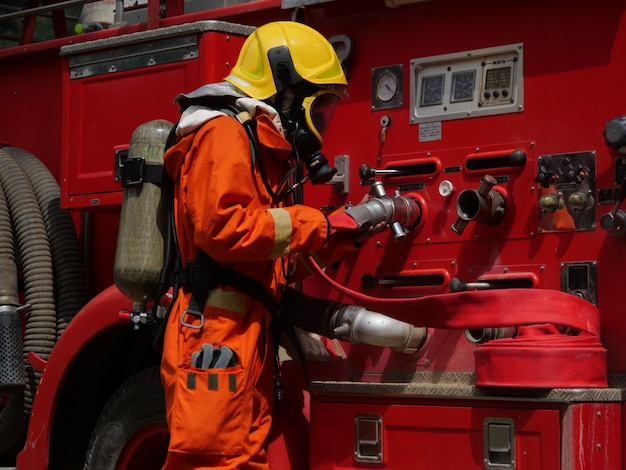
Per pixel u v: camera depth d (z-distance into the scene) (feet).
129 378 12.65
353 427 10.80
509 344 9.90
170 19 13.73
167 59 12.85
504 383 9.81
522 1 11.23
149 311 11.43
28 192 14.05
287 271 11.19
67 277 13.80
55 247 13.89
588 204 10.62
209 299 10.23
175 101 10.91
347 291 11.21
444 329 11.09
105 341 12.94
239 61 11.05
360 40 12.28
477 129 11.40
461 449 10.15
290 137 10.67
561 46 10.96
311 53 10.75
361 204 10.96
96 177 13.34
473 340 10.73
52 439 13.14
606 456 9.77
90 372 13.24
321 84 10.64
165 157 10.59
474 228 11.31
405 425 10.50
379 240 11.92
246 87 10.66
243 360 10.19
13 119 15.56
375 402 10.71
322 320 11.15
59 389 12.64
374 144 12.09
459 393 10.16
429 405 10.37
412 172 11.80
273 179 10.70
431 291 11.54
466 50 11.55
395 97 11.98
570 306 10.02
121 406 12.37
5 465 15.37
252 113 10.42
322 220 10.30
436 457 10.29
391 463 10.56
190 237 10.46
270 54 10.61
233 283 10.29
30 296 13.65
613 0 10.69
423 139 11.75
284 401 11.66
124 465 12.37
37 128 15.29
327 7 12.42
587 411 9.66
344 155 12.26
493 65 11.39
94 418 13.52
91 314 12.41
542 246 10.87
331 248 11.07
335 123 12.36
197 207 9.97
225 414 9.88
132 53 13.16
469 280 11.27
